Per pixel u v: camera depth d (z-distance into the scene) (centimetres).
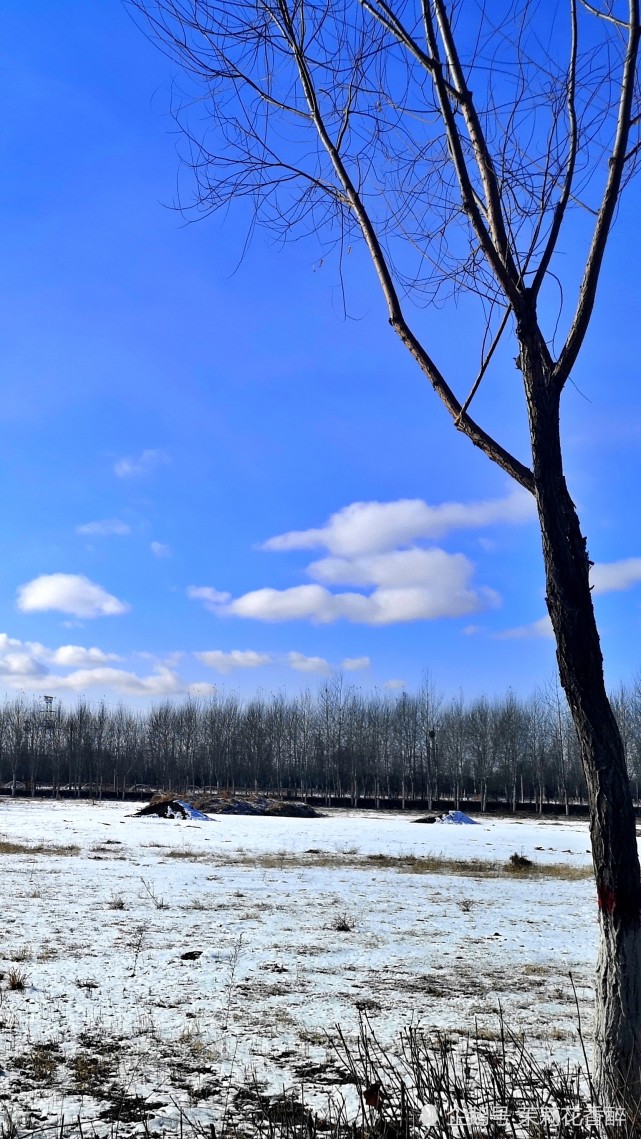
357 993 1037
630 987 484
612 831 504
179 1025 883
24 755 9625
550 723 8319
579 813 7444
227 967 1144
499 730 8425
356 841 3675
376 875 2322
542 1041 840
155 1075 734
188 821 4753
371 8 573
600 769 513
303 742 9112
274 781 9219
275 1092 689
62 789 9019
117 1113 641
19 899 1639
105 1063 763
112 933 1344
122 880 1995
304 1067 758
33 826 3944
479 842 3838
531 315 579
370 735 8781
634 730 7562
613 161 556
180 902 1689
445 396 618
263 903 1719
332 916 1588
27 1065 752
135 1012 925
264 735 9200
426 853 3181
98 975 1075
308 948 1291
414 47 559
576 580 540
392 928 1488
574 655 529
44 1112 643
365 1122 502
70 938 1292
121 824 4316
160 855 2698
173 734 9394
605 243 564
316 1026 890
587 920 1645
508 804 8112
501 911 1733
